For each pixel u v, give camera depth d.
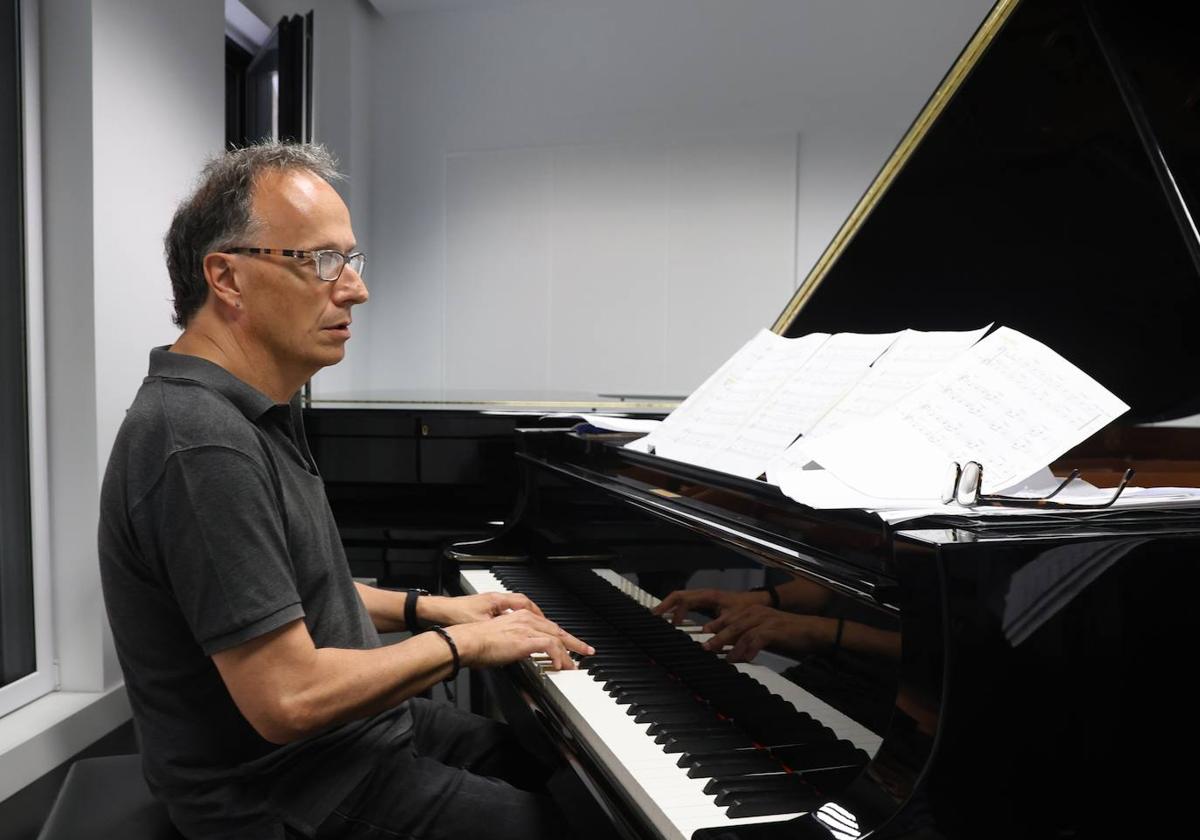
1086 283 1.62
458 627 1.25
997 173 1.68
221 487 1.07
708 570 1.17
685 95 5.84
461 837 1.23
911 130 1.67
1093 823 0.80
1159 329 1.53
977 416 1.01
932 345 1.21
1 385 2.59
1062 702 0.79
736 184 5.80
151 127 3.06
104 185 2.78
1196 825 0.84
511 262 6.17
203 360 1.18
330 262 1.24
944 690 0.76
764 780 0.92
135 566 1.13
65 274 2.74
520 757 1.51
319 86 5.84
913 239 1.83
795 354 1.47
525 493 2.04
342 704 1.12
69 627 2.78
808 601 0.97
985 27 1.50
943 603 0.76
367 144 6.21
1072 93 1.51
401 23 6.20
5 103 2.58
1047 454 0.92
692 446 1.40
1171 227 1.47
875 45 5.53
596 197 6.01
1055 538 0.80
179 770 1.16
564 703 1.17
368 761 1.25
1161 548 0.83
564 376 6.14
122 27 2.88
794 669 0.99
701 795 0.89
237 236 1.20
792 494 0.93
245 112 4.61
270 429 1.25
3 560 2.60
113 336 2.83
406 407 2.96
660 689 1.19
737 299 5.85
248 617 1.06
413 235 6.28
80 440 2.75
